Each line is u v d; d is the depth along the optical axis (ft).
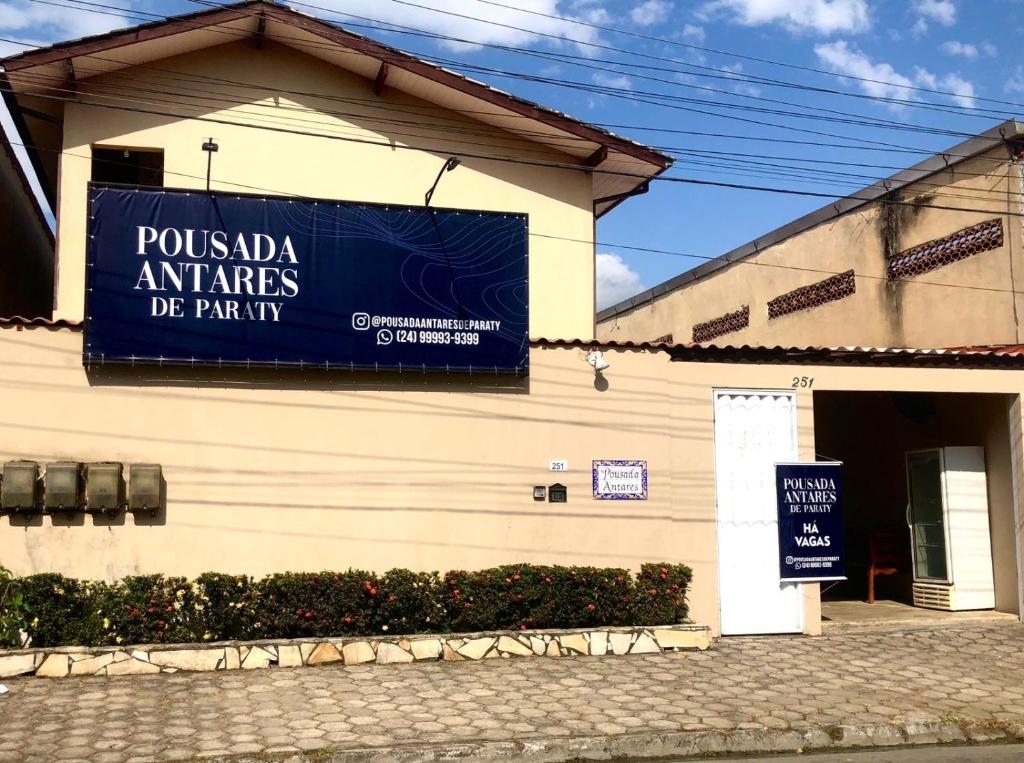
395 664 33.58
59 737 24.80
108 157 44.62
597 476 39.11
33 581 32.07
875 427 53.52
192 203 36.19
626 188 51.75
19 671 30.83
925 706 29.91
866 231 61.41
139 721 26.30
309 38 43.62
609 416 39.55
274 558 35.65
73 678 31.01
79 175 41.93
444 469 37.70
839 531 41.22
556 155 48.26
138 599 32.55
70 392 34.53
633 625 36.83
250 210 36.68
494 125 47.24
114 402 34.88
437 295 38.14
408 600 34.65
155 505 34.14
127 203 35.60
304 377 36.73
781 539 40.45
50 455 34.04
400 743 24.81
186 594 33.30
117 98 43.04
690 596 39.47
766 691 31.17
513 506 38.19
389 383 37.58
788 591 40.57
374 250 37.78
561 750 25.26
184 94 43.88
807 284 67.26
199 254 35.94
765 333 72.08
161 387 35.35
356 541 36.50
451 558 37.35
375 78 45.75
